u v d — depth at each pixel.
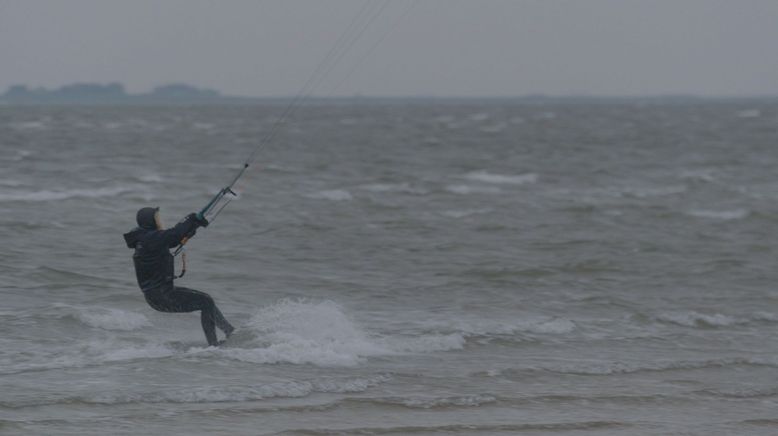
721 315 53.50
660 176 155.12
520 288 61.31
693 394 38.00
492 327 48.50
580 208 105.31
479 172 157.25
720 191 132.25
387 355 42.28
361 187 124.62
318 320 45.78
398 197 114.50
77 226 80.31
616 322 51.09
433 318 51.12
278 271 64.75
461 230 87.06
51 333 44.38
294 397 35.56
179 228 40.69
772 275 68.12
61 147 194.38
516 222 93.75
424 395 36.44
